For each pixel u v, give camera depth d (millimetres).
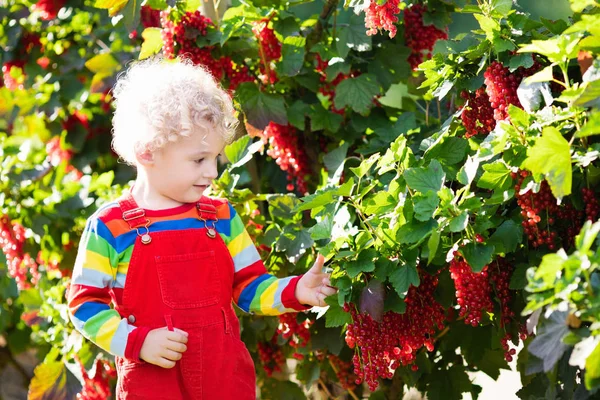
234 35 2812
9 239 3109
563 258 1460
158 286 1899
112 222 1919
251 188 3172
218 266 1972
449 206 1836
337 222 2047
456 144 2160
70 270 3125
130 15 2568
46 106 3578
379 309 1863
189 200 1949
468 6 2270
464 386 2707
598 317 1449
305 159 2986
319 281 1994
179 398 1889
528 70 2090
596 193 1900
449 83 2238
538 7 6695
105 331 1852
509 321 2051
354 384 2814
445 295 2227
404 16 2828
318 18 2896
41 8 3617
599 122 1584
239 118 2965
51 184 3246
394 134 2672
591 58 1817
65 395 2914
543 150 1630
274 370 2949
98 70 3430
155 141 1873
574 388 1884
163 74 1951
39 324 3084
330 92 2934
